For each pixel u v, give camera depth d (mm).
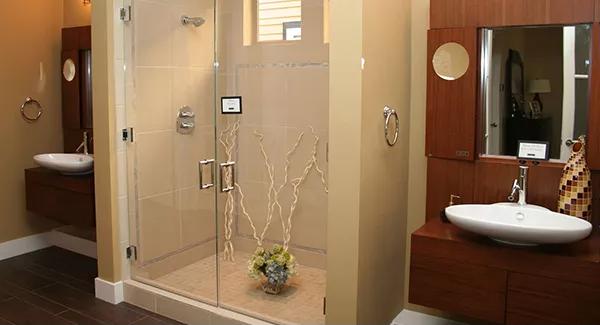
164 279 3342
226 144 3797
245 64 3707
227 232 3840
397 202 2738
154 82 3299
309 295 3137
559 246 2158
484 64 2529
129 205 3234
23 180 4055
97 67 3105
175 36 3402
